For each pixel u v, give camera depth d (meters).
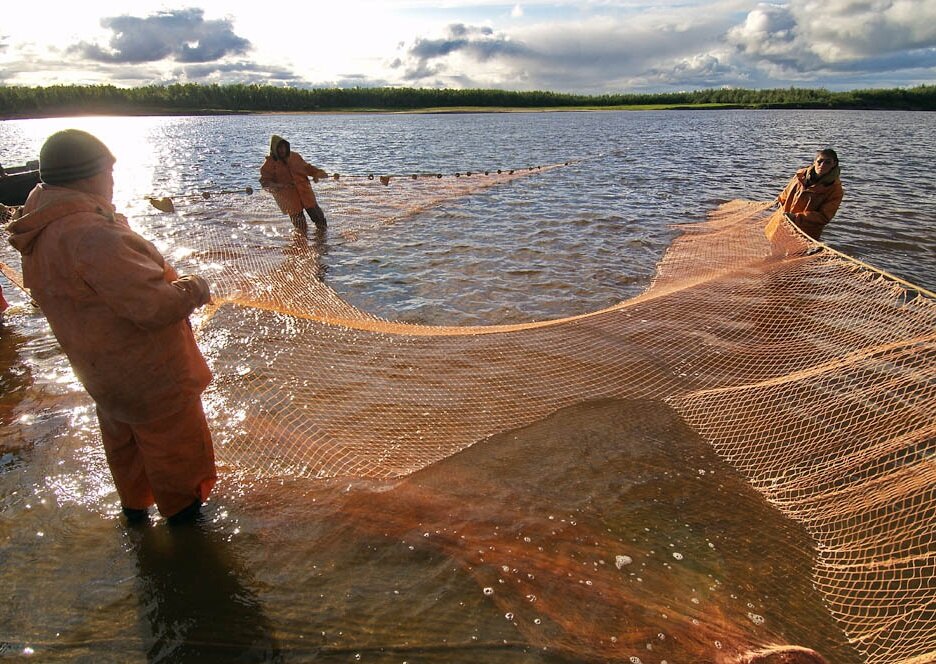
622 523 3.49
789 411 4.58
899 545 3.29
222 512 3.52
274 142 10.03
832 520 3.51
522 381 5.11
